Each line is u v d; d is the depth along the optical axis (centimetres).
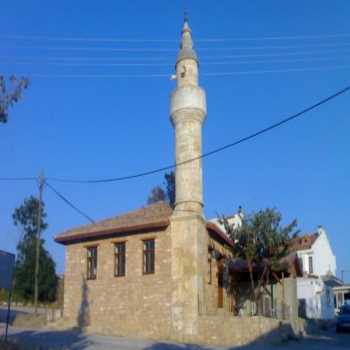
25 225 5578
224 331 2522
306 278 4644
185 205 2833
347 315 3734
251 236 2936
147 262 2862
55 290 5128
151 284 2795
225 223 3056
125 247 2945
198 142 2964
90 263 3070
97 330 2811
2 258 1592
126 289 2870
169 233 2814
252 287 3002
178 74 3094
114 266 2958
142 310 2786
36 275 3766
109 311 2897
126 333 2730
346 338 3109
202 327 2589
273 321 2588
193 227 2761
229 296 3225
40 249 5194
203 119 3033
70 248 3158
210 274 2988
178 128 2981
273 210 2978
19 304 4831
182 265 2728
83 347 2062
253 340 2453
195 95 2991
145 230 2894
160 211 3089
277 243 2897
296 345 2505
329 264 6209
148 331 2731
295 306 3325
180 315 2658
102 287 2961
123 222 3033
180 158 2927
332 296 5303
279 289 3322
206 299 2808
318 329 3831
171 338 2636
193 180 2884
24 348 1777
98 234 3012
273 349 2261
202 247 2827
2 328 2820
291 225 2944
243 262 3219
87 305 2984
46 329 2912
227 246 3316
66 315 3039
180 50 3152
